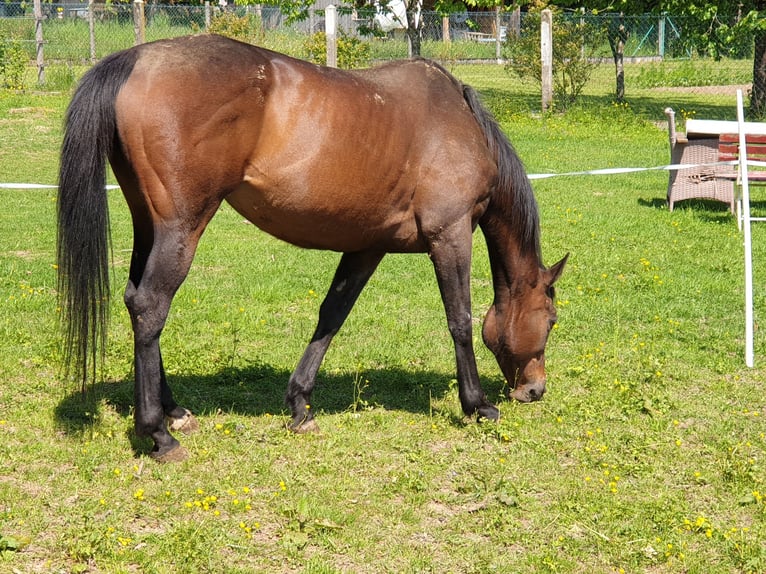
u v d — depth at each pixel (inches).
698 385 241.4
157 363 177.3
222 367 240.7
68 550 147.8
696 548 159.9
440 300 314.5
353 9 857.5
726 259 371.9
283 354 256.4
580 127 749.3
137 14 820.6
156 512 162.4
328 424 207.8
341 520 163.9
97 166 163.3
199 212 170.6
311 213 180.1
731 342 273.4
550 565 150.9
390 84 188.4
